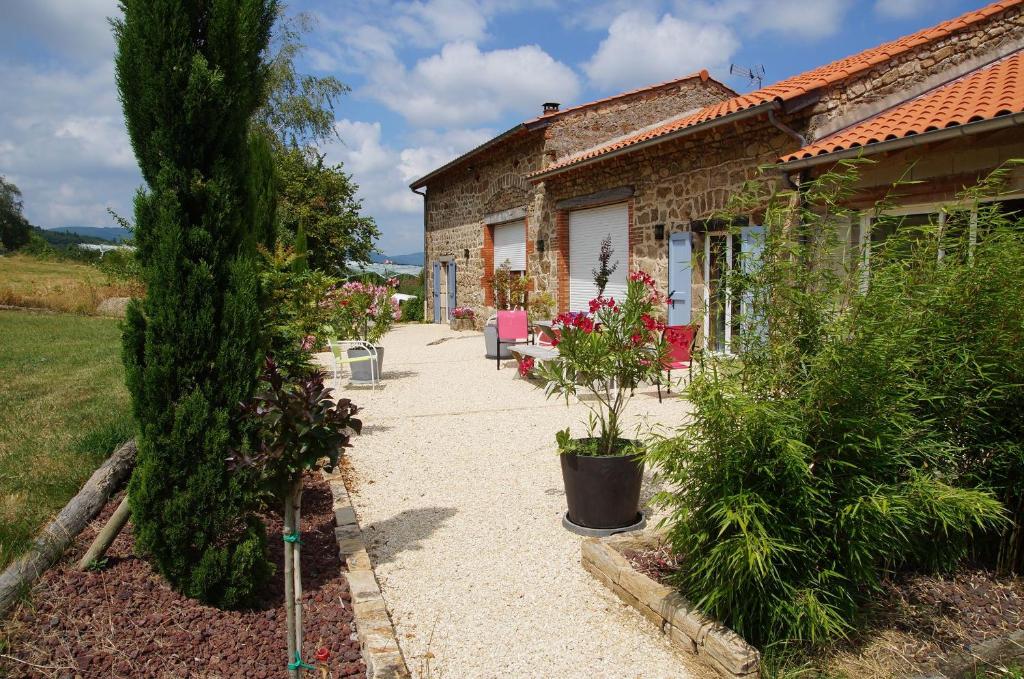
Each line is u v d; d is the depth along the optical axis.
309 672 2.25
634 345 3.51
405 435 5.62
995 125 4.89
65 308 19.06
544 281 12.38
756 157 7.76
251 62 2.74
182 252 2.57
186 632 2.48
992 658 2.28
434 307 18.52
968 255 2.75
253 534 2.71
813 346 2.46
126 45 2.53
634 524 3.49
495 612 2.71
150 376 2.55
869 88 7.13
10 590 2.55
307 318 6.20
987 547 2.90
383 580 3.00
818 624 2.23
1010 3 7.23
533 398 7.18
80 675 2.19
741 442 2.32
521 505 3.92
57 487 3.71
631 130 12.33
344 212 20.55
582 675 2.29
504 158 13.62
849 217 2.70
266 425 2.24
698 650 2.34
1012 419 2.70
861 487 2.33
